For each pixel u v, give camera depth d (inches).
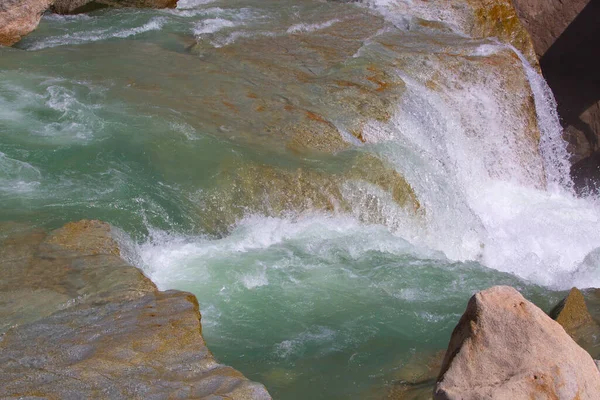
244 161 329.7
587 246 395.2
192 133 345.4
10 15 439.2
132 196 305.4
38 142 329.4
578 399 164.1
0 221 275.9
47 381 191.9
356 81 418.3
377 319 269.7
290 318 264.4
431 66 442.9
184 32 474.9
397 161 361.4
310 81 415.8
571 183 486.6
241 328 256.2
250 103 384.5
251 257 295.3
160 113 359.6
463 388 165.0
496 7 534.0
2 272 243.4
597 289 322.0
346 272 295.7
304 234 316.5
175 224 301.9
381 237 324.5
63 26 466.6
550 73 618.8
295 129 364.2
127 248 275.3
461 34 505.4
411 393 227.9
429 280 301.0
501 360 167.6
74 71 399.9
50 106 358.3
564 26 610.9
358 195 337.4
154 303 231.6
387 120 393.7
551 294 308.8
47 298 231.0
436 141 411.8
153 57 430.3
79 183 308.3
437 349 255.6
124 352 205.5
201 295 269.1
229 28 485.7
